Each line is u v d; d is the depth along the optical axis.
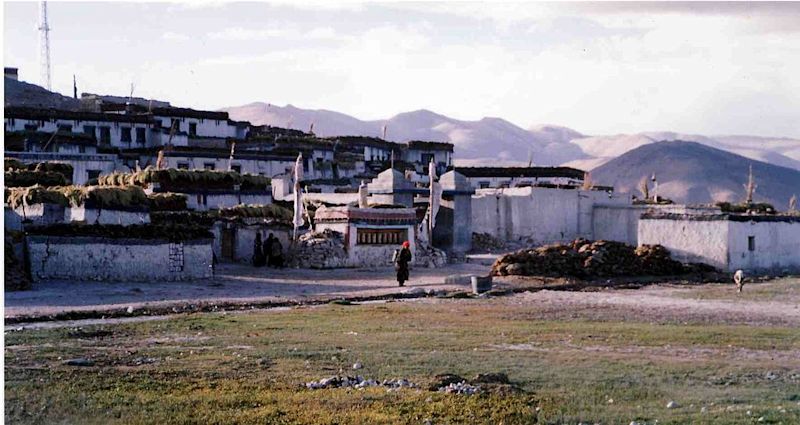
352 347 20.86
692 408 14.94
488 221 62.16
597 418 14.24
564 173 90.38
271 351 20.11
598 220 65.69
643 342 22.69
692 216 48.25
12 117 67.44
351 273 43.41
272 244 45.66
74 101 83.56
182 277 37.25
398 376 17.42
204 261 37.94
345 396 15.62
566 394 15.91
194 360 18.84
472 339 22.56
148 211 41.19
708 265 47.22
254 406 14.95
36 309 27.05
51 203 37.75
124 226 36.12
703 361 19.77
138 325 24.48
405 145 95.56
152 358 19.03
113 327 24.03
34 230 34.38
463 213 55.19
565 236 64.88
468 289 37.03
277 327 24.47
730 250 47.16
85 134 68.69
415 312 28.84
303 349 20.47
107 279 35.19
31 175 45.84
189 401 15.18
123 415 14.33
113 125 72.69
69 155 62.31
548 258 42.75
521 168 90.38
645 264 44.62
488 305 31.58
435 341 22.08
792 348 22.08
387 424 13.98
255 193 55.97
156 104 90.44
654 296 35.88
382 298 33.84
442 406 14.91
